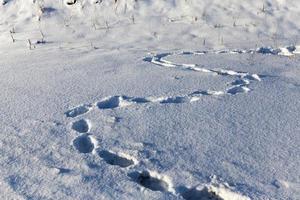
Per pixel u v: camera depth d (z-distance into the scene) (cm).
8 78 606
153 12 956
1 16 1016
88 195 319
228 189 320
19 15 1009
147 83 558
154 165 356
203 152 374
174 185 329
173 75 591
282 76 583
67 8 1005
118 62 668
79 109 484
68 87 553
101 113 466
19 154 385
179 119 443
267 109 459
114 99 510
